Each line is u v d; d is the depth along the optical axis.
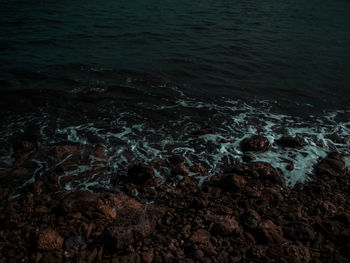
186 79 10.00
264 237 3.79
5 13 18.73
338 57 13.48
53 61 10.75
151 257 3.48
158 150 5.98
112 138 6.29
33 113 7.08
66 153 5.52
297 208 4.49
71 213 4.02
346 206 4.64
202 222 4.07
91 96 8.19
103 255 3.51
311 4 33.34
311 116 7.86
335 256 3.64
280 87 9.76
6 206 4.17
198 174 5.26
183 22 19.19
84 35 14.60
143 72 10.25
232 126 7.12
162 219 4.16
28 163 5.21
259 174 5.25
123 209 4.30
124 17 19.88
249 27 18.73
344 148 6.38
